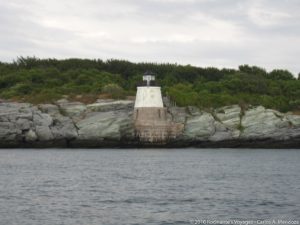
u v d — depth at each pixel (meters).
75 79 195.25
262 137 157.62
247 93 179.88
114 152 142.75
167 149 155.88
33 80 192.50
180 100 164.75
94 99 164.12
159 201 65.62
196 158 125.44
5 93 176.25
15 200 65.56
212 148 159.75
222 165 109.62
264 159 124.69
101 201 65.38
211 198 67.75
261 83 188.75
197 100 163.88
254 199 67.19
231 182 82.94
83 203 64.06
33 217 56.88
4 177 87.38
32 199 66.38
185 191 73.31
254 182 83.19
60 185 78.44
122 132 156.25
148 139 158.62
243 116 160.12
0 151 143.62
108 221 55.44
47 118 152.12
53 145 154.38
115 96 167.25
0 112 151.12
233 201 65.81
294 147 159.62
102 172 95.44
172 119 160.12
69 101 160.12
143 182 82.12
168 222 55.25
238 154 137.88
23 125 150.50
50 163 111.31
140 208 61.53
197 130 157.88
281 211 60.34
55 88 177.00
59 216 57.41
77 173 93.69
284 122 157.50
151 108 159.00
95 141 154.75
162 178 87.31
